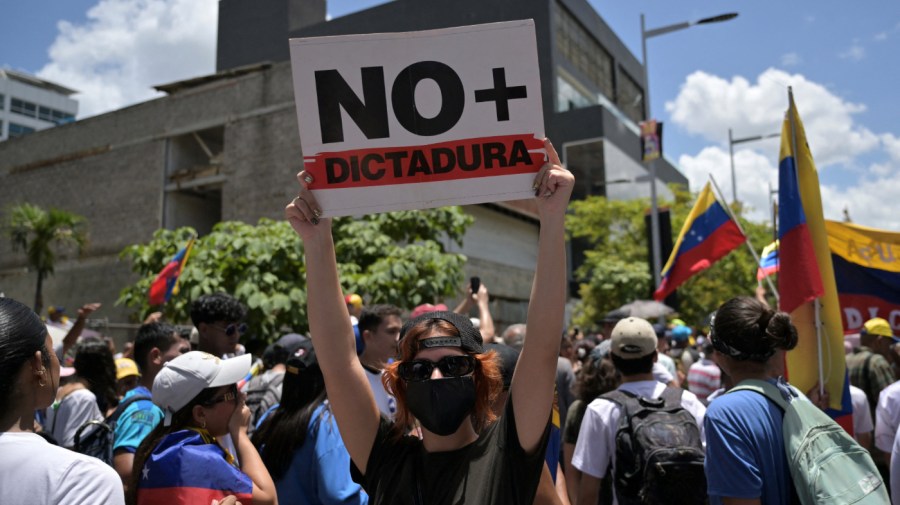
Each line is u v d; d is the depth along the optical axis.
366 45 2.21
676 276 7.85
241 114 25.31
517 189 2.15
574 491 3.90
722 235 7.61
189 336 5.30
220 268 10.99
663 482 3.24
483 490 1.96
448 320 2.21
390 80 2.21
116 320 26.94
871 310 5.66
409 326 2.21
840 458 2.42
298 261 11.22
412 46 2.22
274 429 3.28
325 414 3.17
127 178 27.89
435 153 2.18
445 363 2.10
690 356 9.78
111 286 27.36
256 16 43.41
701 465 3.26
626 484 3.41
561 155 37.44
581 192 37.00
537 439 1.99
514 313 28.73
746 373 2.81
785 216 4.63
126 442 3.50
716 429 2.61
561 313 2.04
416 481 2.10
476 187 2.16
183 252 9.59
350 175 2.19
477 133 2.19
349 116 2.20
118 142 28.36
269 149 24.47
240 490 2.76
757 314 2.79
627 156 40.31
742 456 2.53
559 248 2.06
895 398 4.54
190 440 2.79
